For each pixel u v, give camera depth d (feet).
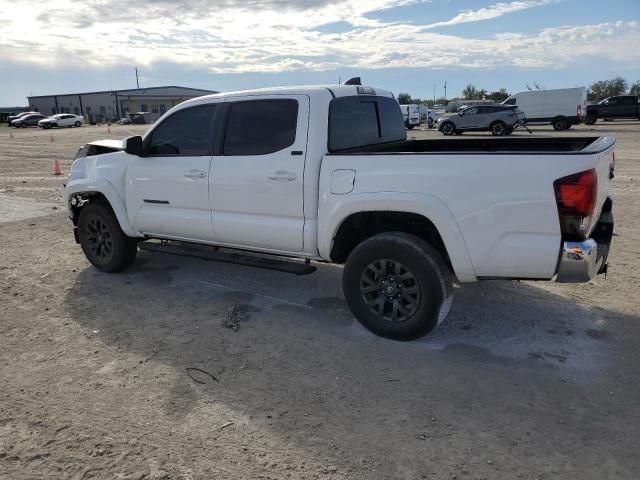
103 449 9.57
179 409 10.78
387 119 17.40
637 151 58.59
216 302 16.63
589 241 11.51
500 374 11.96
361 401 10.99
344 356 12.95
